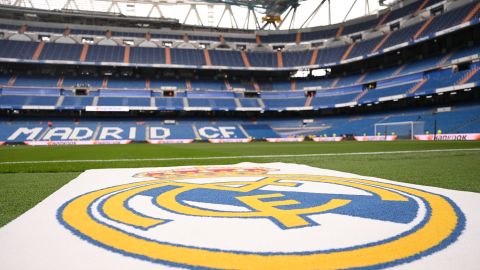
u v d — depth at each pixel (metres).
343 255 2.23
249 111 54.28
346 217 3.19
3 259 2.19
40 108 42.03
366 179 5.83
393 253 2.26
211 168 8.22
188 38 58.81
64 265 2.09
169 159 12.26
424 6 46.94
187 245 2.44
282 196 4.27
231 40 60.53
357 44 53.50
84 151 19.64
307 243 2.47
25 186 5.38
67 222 3.06
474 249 2.32
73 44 51.59
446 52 41.88
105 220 3.12
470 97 38.56
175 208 3.62
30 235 2.68
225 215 3.29
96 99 46.31
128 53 52.72
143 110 49.84
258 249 2.35
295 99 52.94
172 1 60.78
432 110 39.53
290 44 59.97
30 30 51.47
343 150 17.36
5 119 43.34
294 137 45.94
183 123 49.28
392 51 48.44
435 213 3.31
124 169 8.04
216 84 55.91
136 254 2.27
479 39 40.44
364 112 49.62
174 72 56.78
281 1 58.31
